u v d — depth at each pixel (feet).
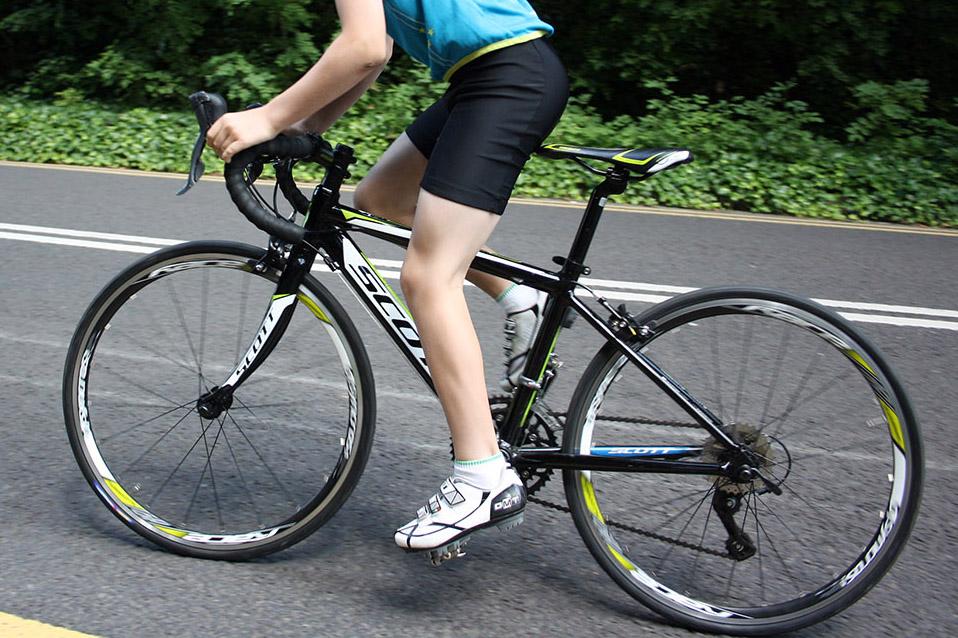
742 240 21.48
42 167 28.84
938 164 28.58
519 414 8.11
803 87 35.45
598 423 8.36
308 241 8.21
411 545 7.77
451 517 7.72
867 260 20.08
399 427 11.36
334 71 7.07
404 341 8.18
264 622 7.62
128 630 7.44
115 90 36.14
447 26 7.16
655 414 8.42
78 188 25.08
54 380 12.42
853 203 26.30
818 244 21.44
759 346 8.88
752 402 9.00
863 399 8.91
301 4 35.12
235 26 37.52
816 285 17.97
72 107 34.30
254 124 7.32
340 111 8.37
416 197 8.74
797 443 9.20
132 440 10.09
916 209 25.81
